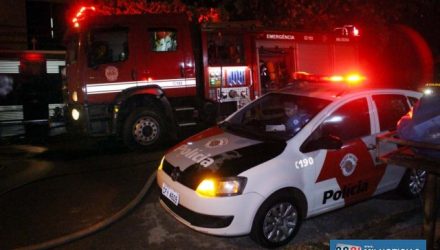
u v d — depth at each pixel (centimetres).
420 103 287
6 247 400
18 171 659
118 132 765
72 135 952
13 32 1418
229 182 371
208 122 828
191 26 830
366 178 454
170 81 782
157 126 780
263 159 390
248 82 870
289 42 922
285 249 394
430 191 293
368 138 455
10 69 1292
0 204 511
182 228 441
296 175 395
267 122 492
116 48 741
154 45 766
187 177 396
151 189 557
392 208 495
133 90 741
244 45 862
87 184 584
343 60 1016
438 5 1215
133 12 940
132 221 459
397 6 1159
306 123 429
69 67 811
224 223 370
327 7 1126
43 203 513
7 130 1111
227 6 1130
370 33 1163
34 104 1304
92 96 728
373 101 475
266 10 1125
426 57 1284
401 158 299
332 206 430
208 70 826
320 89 499
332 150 423
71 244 403
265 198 376
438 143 277
